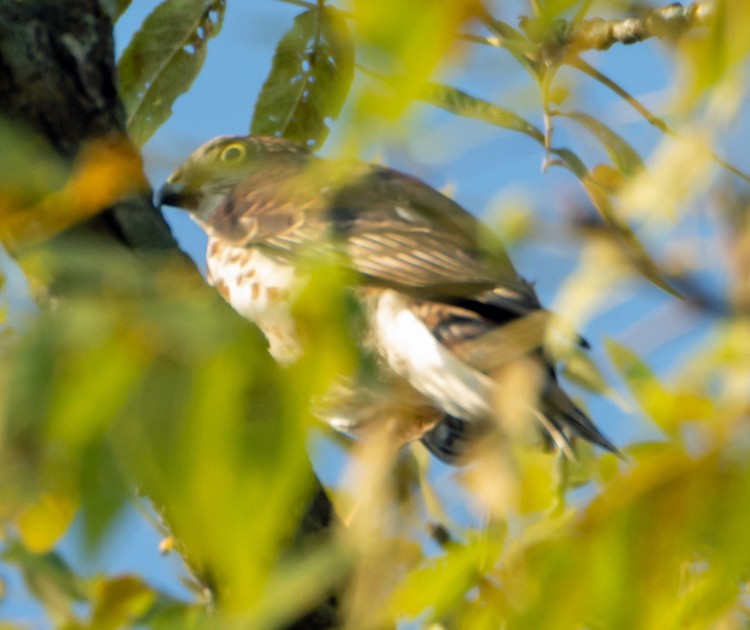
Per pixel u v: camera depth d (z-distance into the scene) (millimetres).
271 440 2736
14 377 2721
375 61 2354
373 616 3475
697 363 2938
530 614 3230
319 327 3217
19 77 5438
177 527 2896
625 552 3096
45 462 2721
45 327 2809
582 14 2691
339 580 5039
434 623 3611
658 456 3051
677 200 2805
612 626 3182
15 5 5516
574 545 3174
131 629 4742
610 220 2986
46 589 4926
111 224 4750
